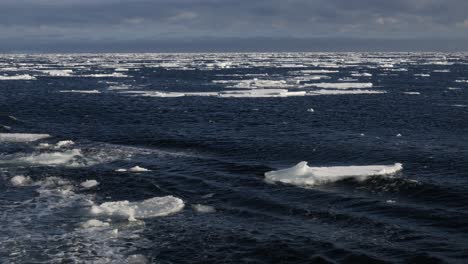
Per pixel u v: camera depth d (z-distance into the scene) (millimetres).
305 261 15133
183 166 26234
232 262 15156
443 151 29109
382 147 30266
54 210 19750
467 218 18203
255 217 18844
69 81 81562
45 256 15648
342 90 64625
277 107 49281
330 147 30359
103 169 25578
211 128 37812
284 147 30562
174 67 130875
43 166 26047
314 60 188750
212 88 70375
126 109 47875
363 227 17594
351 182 22547
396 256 15234
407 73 99875
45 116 43281
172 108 48844
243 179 23578
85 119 41969
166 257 15570
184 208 19891
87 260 15398
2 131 36062
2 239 16906
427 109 46719
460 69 113812
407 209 19234
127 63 162000
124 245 16438
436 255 15227
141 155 28891
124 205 20016
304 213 19125
